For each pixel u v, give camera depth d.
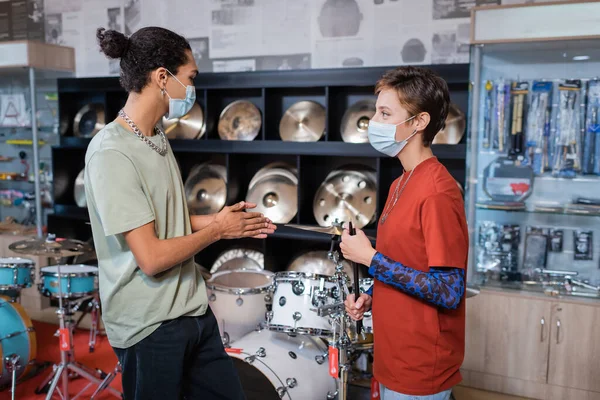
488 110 3.29
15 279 3.10
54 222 4.60
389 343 1.58
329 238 3.70
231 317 2.85
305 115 3.95
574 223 3.25
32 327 3.21
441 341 1.53
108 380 2.92
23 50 4.41
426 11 3.70
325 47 4.01
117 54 1.61
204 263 4.35
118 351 1.74
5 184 4.95
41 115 4.80
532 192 3.28
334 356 2.07
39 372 3.39
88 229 4.81
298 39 4.09
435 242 1.44
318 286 2.44
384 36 3.83
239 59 4.30
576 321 2.99
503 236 3.35
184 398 1.91
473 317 3.22
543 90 3.21
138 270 1.64
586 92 3.14
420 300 1.53
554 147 3.22
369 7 3.85
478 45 3.13
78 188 4.75
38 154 4.60
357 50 3.91
